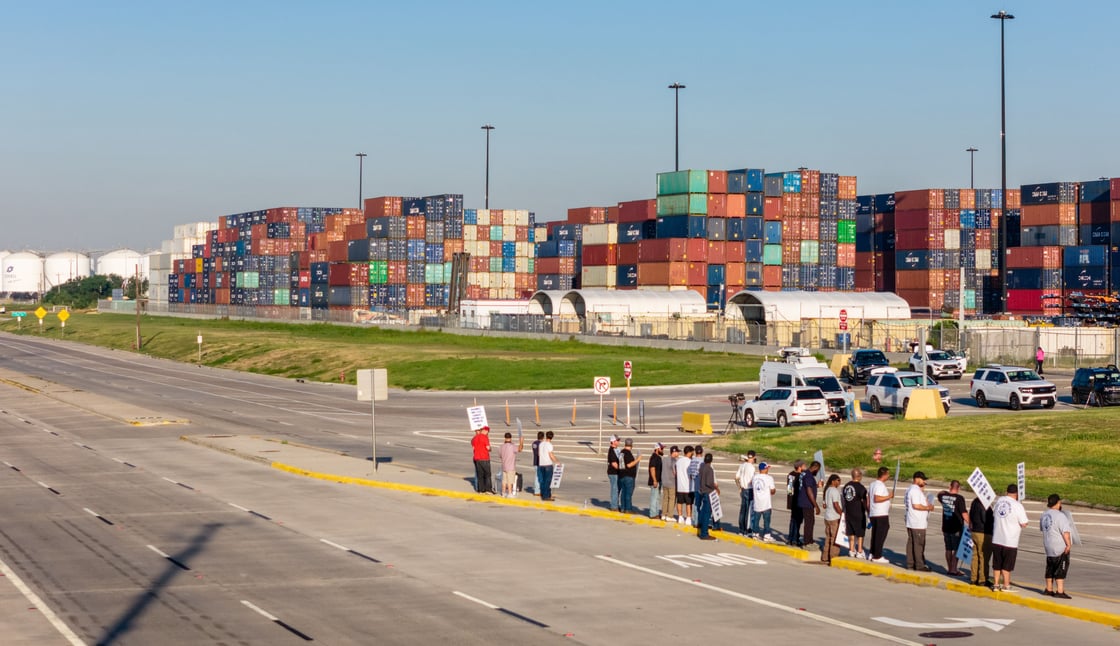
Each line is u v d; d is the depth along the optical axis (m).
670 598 23.44
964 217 133.00
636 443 52.03
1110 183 116.69
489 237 166.25
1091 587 24.30
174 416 67.62
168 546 29.56
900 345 93.25
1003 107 121.00
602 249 137.88
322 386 91.31
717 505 29.89
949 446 44.44
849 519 27.14
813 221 127.56
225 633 20.83
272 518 33.84
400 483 40.12
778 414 55.47
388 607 22.80
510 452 37.56
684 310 119.75
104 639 20.52
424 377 88.75
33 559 27.94
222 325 177.00
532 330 124.50
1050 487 37.25
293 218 194.62
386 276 161.00
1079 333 87.00
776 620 21.50
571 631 20.78
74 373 105.94
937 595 23.69
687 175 124.19
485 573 26.05
